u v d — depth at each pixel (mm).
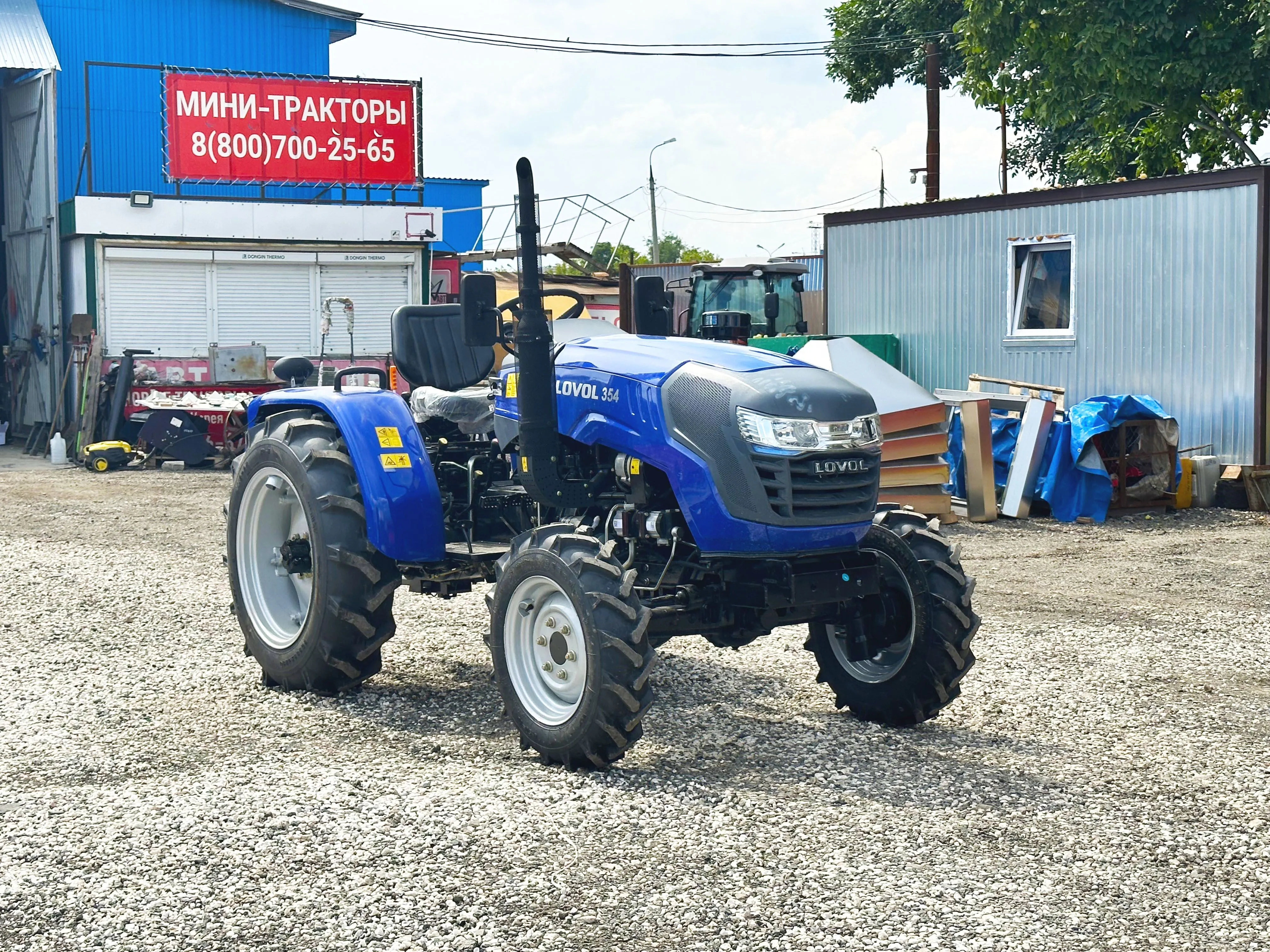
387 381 6453
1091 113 21875
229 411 17047
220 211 19281
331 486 5574
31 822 4109
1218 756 4941
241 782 4500
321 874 3723
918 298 15367
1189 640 6988
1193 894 3656
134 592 8055
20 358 21594
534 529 5238
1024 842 4027
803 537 4688
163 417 16734
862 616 5328
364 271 20406
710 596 4863
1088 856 3922
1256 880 3758
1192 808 4359
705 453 4691
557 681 4793
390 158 20328
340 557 5449
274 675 5801
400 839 3982
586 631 4555
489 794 4418
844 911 3512
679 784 4551
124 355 17578
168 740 5023
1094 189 13484
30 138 21344
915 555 5184
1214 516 12023
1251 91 18359
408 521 5461
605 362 5109
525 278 5039
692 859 3859
